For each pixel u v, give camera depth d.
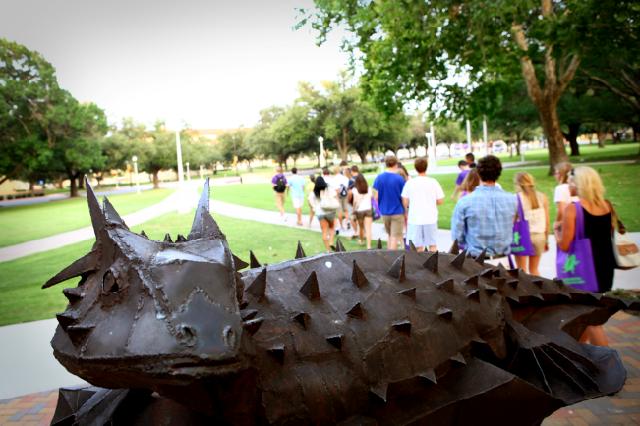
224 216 21.56
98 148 57.41
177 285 1.68
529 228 7.05
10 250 16.61
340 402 2.38
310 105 70.00
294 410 2.25
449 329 2.88
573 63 24.22
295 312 2.48
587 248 5.36
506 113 40.19
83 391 2.91
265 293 2.54
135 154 74.38
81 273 2.04
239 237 14.92
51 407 5.14
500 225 5.85
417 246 8.95
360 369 2.47
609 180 22.48
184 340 1.55
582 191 5.41
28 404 5.22
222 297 1.70
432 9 17.03
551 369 3.21
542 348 3.24
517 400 2.83
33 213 34.12
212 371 1.55
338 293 2.72
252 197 33.31
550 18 15.48
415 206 8.87
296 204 17.47
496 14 15.45
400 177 10.03
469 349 2.95
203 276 1.72
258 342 2.27
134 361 1.57
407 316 2.75
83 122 52.50
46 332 7.48
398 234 10.11
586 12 14.25
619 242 5.44
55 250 15.65
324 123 68.94
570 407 4.47
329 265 2.88
